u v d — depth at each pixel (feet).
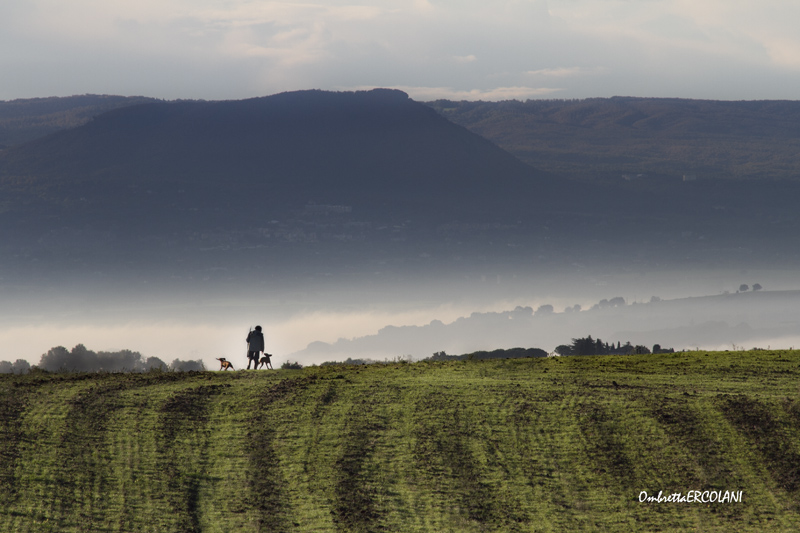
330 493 183.83
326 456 202.18
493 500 183.21
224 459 200.44
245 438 212.84
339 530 167.84
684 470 197.57
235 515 173.99
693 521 175.11
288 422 223.92
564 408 233.76
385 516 174.81
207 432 216.74
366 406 236.43
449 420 224.53
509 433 216.54
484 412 230.89
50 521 164.76
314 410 232.73
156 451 201.87
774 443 209.15
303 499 181.68
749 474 195.72
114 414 225.76
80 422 217.56
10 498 172.35
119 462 194.49
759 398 239.50
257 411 232.73
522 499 183.83
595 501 184.14
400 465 197.98
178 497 180.34
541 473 196.03
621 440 212.43
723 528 171.94
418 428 219.00
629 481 192.75
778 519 175.63
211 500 180.86
